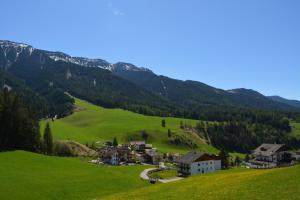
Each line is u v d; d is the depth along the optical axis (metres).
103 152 191.12
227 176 69.69
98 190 88.50
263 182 55.19
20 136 138.38
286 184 50.97
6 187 77.81
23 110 145.00
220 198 49.97
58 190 82.88
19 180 84.94
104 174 106.50
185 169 139.00
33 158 116.12
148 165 167.00
